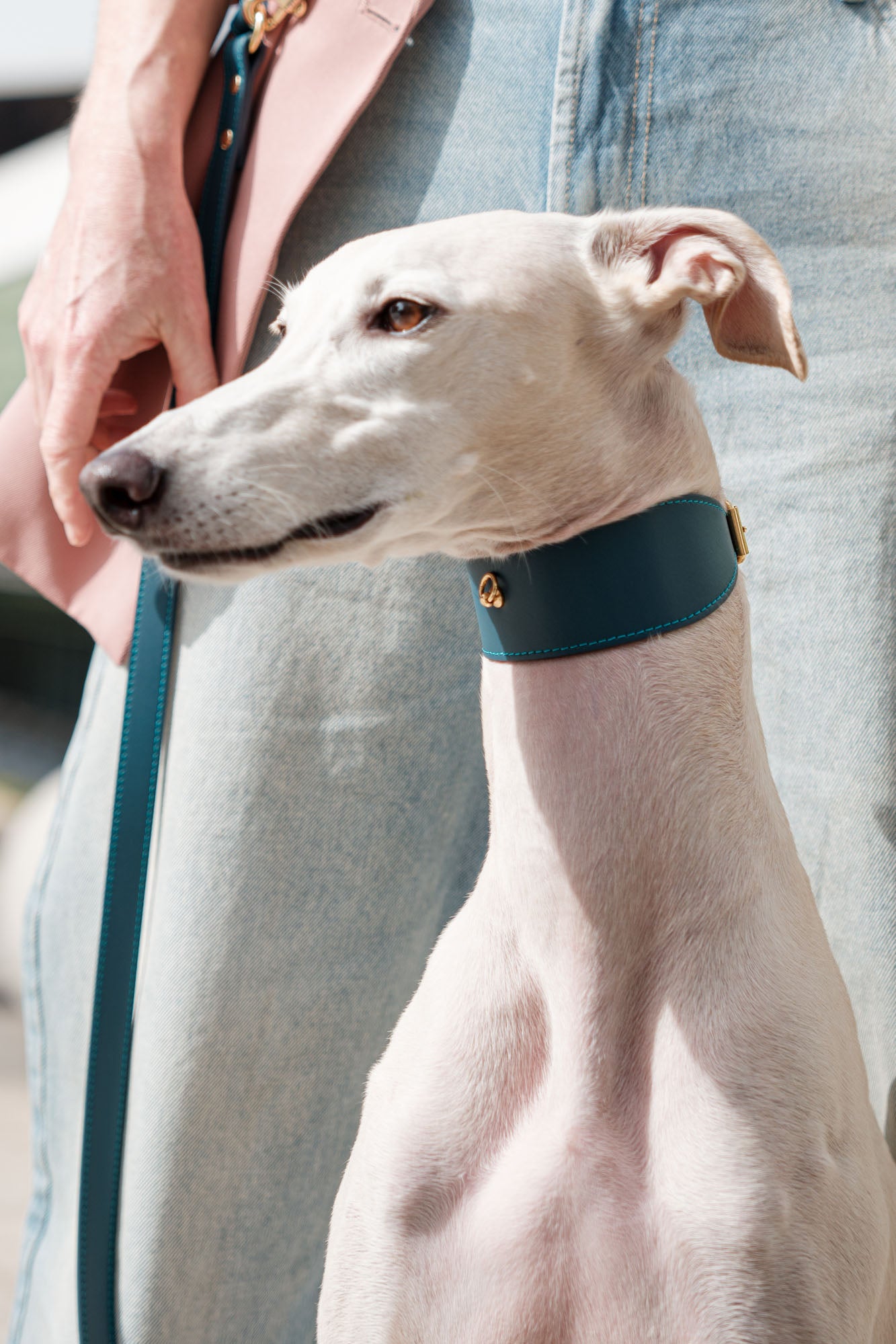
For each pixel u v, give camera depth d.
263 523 1.16
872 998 1.62
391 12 1.50
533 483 1.23
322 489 1.18
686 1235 1.10
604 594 1.20
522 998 1.25
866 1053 1.65
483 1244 1.16
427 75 1.55
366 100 1.49
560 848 1.20
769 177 1.55
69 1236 1.65
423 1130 1.22
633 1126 1.16
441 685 1.62
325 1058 1.62
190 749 1.56
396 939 1.66
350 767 1.59
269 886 1.56
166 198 1.47
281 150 1.52
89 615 1.62
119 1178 1.53
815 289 1.58
